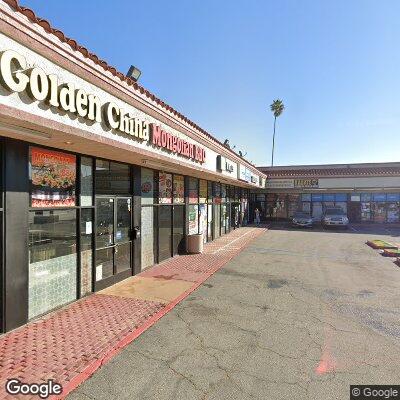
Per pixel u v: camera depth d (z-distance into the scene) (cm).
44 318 729
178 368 536
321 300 900
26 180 691
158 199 1327
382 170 3356
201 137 1395
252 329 696
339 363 558
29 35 522
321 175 3422
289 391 475
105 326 691
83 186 883
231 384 492
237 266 1327
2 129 557
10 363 533
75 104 630
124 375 512
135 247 1137
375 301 897
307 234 2525
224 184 2397
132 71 932
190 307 829
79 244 861
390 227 3138
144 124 907
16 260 667
